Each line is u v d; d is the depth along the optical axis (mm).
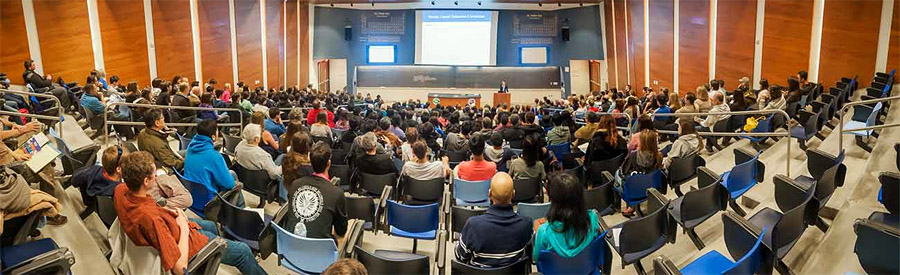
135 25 12484
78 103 8273
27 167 3615
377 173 5051
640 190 4672
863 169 4801
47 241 2945
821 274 3146
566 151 7117
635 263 3504
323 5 22953
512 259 2904
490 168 4859
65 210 3592
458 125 9031
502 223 2887
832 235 3459
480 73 23828
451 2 22656
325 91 24297
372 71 23781
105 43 11711
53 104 7785
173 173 4605
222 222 3744
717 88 9172
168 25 13453
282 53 20047
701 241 3893
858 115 6684
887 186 3301
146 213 2660
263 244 3273
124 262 2754
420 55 23406
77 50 11039
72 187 4332
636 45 18094
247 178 4742
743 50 12648
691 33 14555
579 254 2914
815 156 4508
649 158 4758
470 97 22250
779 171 5641
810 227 3820
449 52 23328
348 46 23469
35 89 8070
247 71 17297
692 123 5742
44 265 2322
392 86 23844
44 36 10383
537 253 2977
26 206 2850
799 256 3469
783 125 7391
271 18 18828
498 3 22766
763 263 2754
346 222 3428
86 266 3006
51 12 10500
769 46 11938
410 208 3920
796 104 7578
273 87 19203
